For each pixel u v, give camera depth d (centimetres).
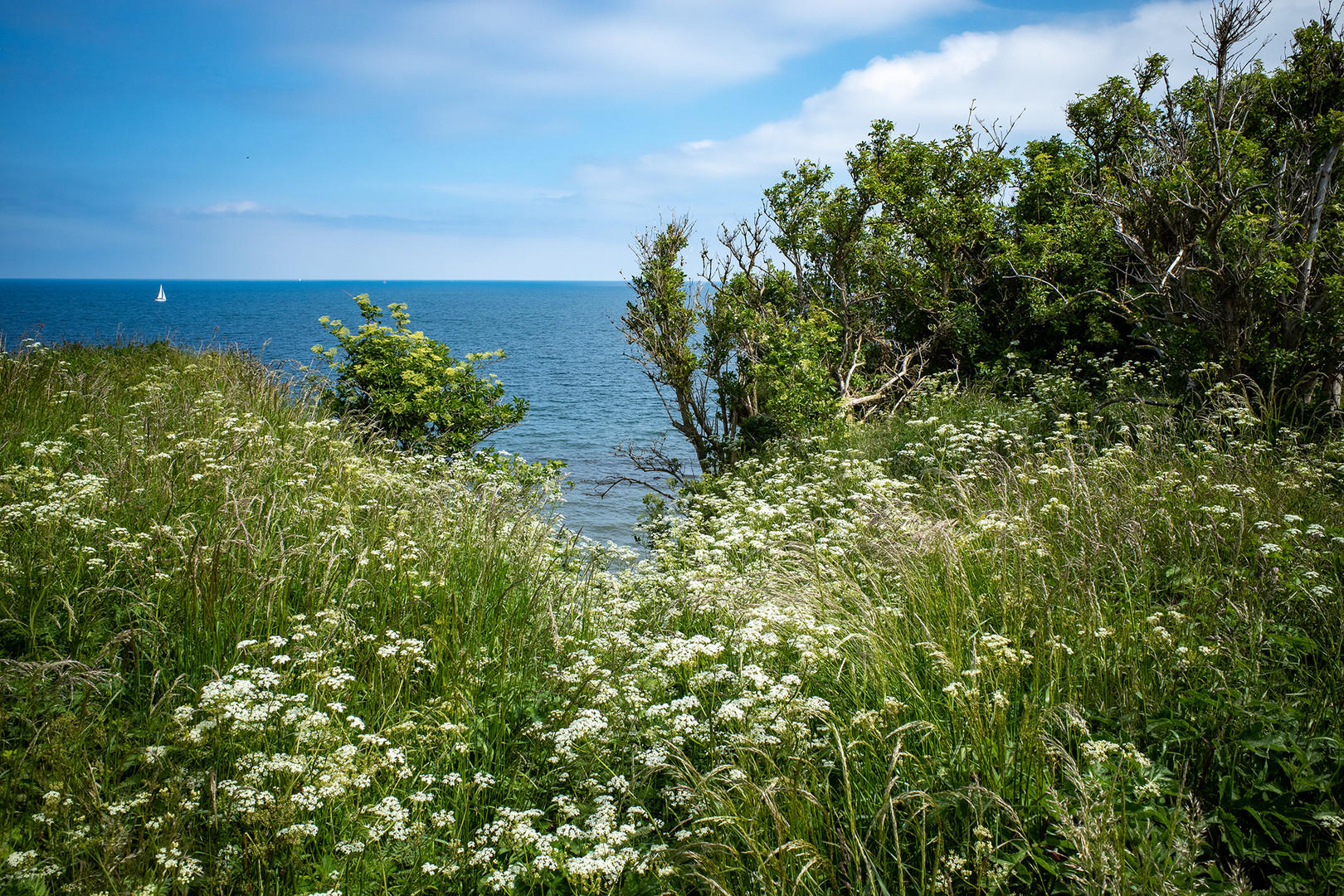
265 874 295
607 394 4050
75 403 881
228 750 347
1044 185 1677
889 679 412
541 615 505
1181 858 280
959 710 365
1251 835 306
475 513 674
